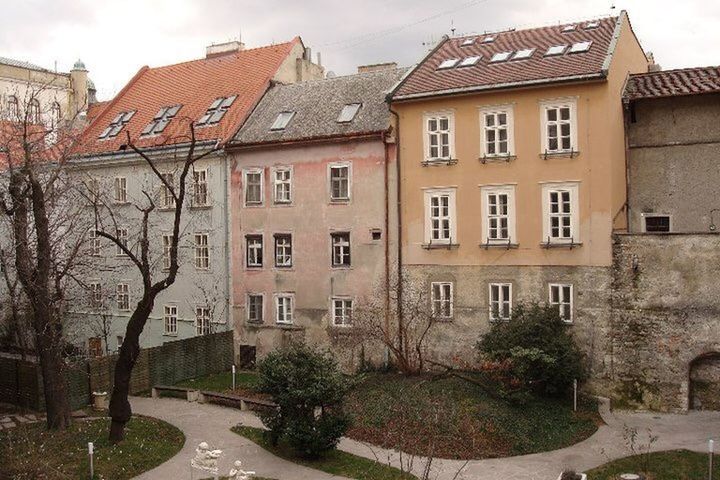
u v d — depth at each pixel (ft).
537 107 92.07
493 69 98.12
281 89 122.62
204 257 118.11
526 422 78.69
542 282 92.27
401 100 99.04
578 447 74.84
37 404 90.99
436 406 80.94
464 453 72.79
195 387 100.27
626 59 99.35
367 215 103.60
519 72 94.38
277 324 111.14
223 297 115.65
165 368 102.12
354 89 113.91
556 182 91.15
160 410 88.99
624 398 87.76
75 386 91.45
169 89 138.62
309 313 108.47
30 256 81.25
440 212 98.48
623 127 95.91
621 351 87.97
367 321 98.94
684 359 84.94
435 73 102.58
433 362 96.94
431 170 98.89
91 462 66.18
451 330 97.81
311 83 120.47
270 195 111.34
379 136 101.40
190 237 118.52
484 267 95.86
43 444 74.43
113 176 126.11
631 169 98.32
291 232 109.70
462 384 87.56
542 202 92.12
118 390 75.00
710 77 94.02
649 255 86.28
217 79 133.49
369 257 103.71
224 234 115.34
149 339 124.47
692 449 72.95
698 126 94.63
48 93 161.79
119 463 69.67
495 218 95.45
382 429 78.59
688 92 90.63
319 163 107.14
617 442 75.97
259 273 112.57
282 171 110.63
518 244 93.66
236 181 114.11
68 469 68.03
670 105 96.07
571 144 90.12
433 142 99.45
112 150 126.41
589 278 89.45
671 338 85.46
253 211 112.88
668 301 85.46
